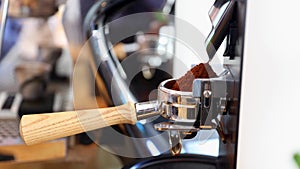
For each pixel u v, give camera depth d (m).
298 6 0.24
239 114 0.28
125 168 0.42
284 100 0.25
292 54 0.25
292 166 0.26
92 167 0.62
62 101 0.92
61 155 0.65
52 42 0.92
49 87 0.93
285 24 0.25
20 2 0.89
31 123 0.30
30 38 0.92
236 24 0.30
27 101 0.90
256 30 0.26
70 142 0.66
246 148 0.28
